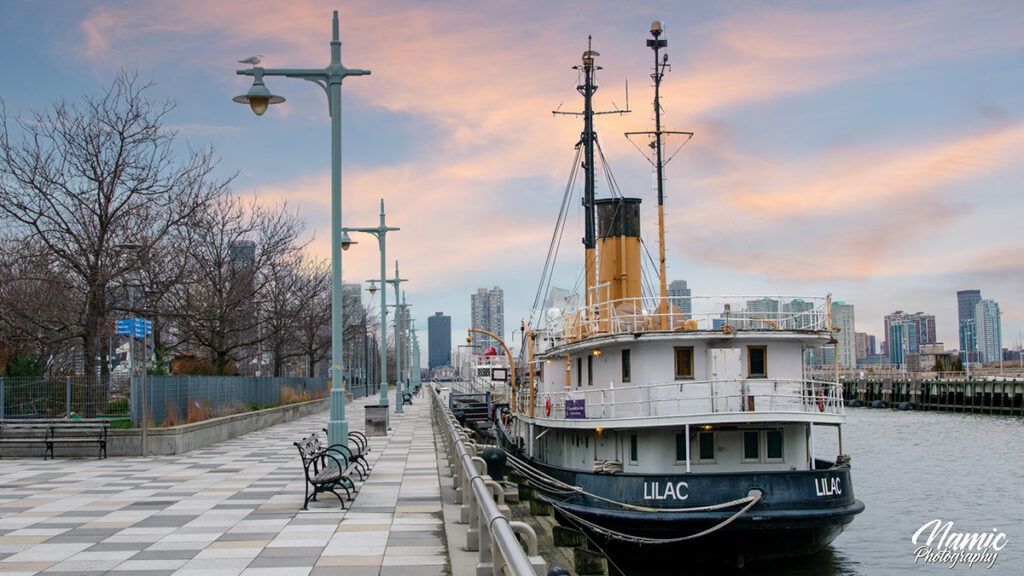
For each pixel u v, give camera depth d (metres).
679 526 20.89
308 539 12.63
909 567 26.95
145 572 10.54
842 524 21.22
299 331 65.44
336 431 19.17
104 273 31.52
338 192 19.30
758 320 23.73
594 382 26.77
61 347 44.84
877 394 138.38
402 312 96.44
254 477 20.31
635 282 30.09
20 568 10.75
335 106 19.19
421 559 11.28
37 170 32.19
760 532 20.80
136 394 27.17
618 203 30.33
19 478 20.25
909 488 44.03
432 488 18.22
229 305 43.22
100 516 14.68
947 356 168.62
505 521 6.96
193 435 28.47
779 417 21.52
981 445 67.19
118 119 33.97
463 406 53.50
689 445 22.00
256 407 43.16
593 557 14.39
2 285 34.28
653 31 32.06
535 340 40.09
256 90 18.31
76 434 25.70
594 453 25.75
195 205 36.28
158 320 41.66
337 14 19.14
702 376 23.25
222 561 11.16
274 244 49.75
